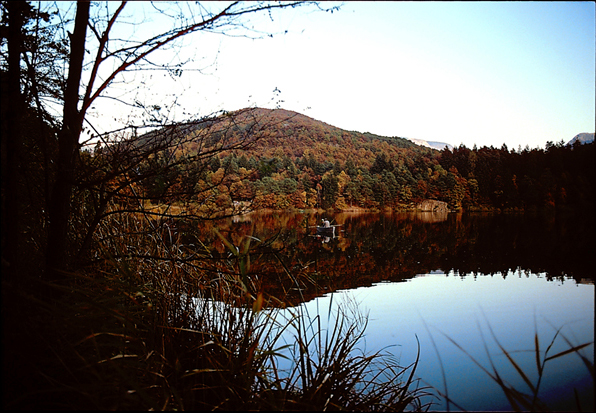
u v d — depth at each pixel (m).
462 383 2.62
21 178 2.57
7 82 1.87
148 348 2.24
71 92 2.33
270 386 2.11
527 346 3.33
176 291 2.86
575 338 1.98
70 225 3.12
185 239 3.41
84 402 1.70
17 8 1.89
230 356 2.19
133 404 1.68
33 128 2.34
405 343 3.50
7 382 1.64
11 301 1.72
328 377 2.16
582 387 2.37
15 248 1.86
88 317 1.99
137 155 2.47
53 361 1.79
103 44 2.44
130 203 3.09
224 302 2.71
